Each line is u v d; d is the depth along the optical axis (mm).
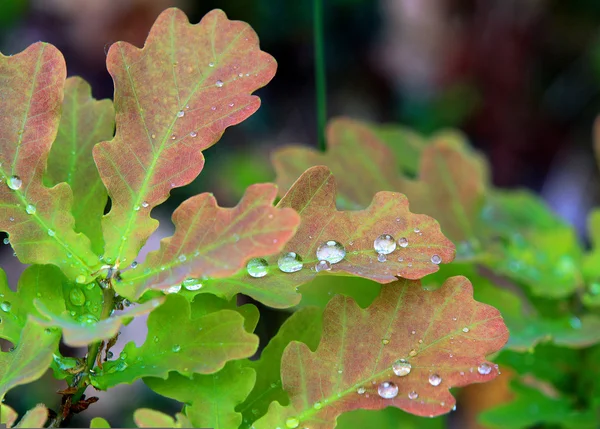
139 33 984
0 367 392
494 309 398
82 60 962
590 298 524
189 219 386
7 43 931
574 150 1213
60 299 409
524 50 1252
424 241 400
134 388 742
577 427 508
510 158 1221
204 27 414
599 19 1281
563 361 524
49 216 405
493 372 392
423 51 1238
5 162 403
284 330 426
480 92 1238
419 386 394
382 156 550
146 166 408
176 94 411
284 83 1150
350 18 1171
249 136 1062
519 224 604
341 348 401
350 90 1187
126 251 405
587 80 1258
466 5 1239
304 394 397
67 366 396
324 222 405
